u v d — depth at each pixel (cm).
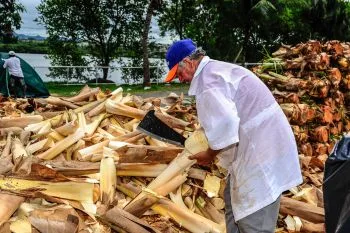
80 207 315
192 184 378
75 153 384
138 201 330
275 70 715
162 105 562
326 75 693
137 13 2948
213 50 3338
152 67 2839
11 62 1407
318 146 661
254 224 275
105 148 374
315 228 370
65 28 2909
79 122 425
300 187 424
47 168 321
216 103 260
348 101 745
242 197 276
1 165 332
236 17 3172
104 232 308
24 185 313
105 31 2972
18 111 530
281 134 275
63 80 2589
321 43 752
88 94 522
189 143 300
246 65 2678
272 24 3472
